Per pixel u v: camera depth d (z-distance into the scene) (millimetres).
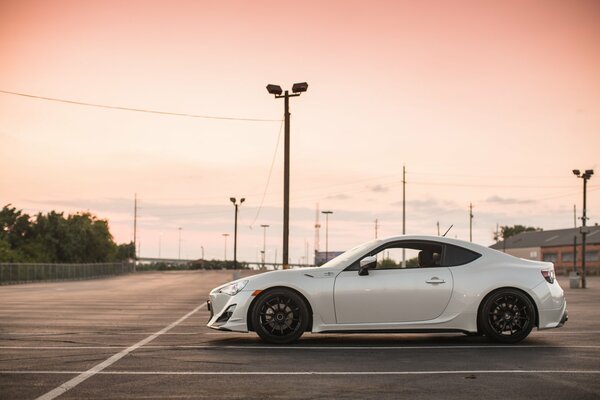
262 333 9422
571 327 12055
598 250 96125
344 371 7129
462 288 9617
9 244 81000
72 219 95312
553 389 6176
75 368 7262
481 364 7609
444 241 9930
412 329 9516
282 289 9508
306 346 9219
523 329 9586
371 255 9797
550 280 9828
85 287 39062
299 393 5984
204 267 147750
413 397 5820
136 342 9609
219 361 7797
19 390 6078
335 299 9461
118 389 6145
